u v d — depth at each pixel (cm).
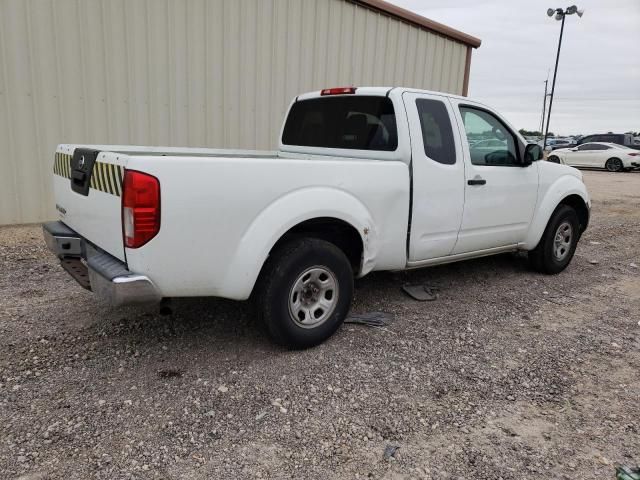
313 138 499
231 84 798
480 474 249
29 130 659
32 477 233
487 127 489
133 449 255
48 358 339
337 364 349
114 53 695
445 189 441
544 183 545
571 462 261
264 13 806
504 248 529
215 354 355
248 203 319
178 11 729
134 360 342
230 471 243
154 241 291
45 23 644
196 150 506
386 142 425
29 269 516
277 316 345
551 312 470
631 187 1689
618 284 573
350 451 262
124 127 722
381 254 407
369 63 962
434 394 318
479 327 425
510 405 311
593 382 343
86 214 343
